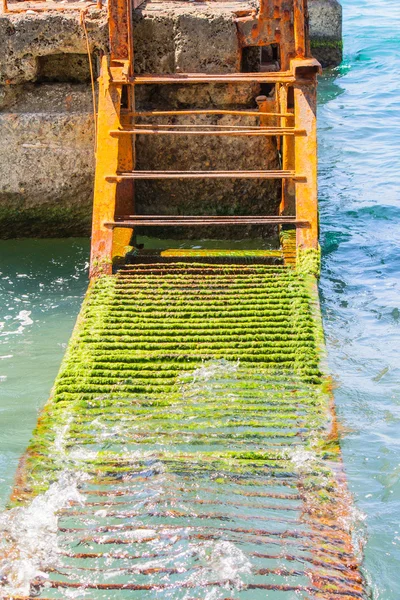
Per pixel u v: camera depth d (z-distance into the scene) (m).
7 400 7.30
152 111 9.68
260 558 5.41
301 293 8.10
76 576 5.29
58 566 5.36
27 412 7.13
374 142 15.27
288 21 9.46
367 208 11.87
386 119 16.80
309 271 8.41
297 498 5.91
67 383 7.18
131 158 9.78
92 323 7.79
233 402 6.92
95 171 9.22
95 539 5.56
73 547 5.50
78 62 10.08
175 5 10.39
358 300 9.23
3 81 9.96
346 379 7.63
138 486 6.02
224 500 5.89
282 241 9.25
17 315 8.80
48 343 8.23
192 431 6.58
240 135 9.09
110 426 6.67
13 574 5.30
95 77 10.09
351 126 16.36
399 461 6.47
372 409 7.17
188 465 6.21
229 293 8.16
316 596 5.12
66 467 6.20
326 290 9.47
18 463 6.32
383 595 5.22
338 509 5.82
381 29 25.59
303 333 7.65
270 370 7.31
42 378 7.64
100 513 5.78
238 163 10.16
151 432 6.58
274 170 9.67
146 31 9.74
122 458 6.29
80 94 10.09
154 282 8.32
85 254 10.23
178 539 5.56
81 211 10.40
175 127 9.88
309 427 6.59
